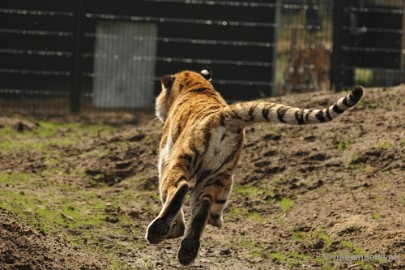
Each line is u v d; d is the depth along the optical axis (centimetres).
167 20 7106
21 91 7006
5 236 2597
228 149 2502
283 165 3806
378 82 6631
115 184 3956
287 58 6794
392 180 3466
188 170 2455
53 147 4641
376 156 3688
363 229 3077
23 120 5781
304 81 6750
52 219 3269
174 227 2627
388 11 6656
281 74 6812
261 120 2452
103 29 7112
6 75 7050
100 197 3734
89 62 7069
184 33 7112
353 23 6650
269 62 7038
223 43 7069
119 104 7056
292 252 3042
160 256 2980
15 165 4219
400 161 3597
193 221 2394
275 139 4078
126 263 2866
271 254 3034
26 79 7050
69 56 7056
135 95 7094
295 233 3206
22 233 2734
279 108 2427
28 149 4584
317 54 6719
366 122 4078
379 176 3525
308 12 6762
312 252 3027
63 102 6938
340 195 3438
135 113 6631
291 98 4638
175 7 7125
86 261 2695
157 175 3944
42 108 6688
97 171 4072
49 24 7081
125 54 7119
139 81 7112
